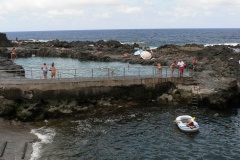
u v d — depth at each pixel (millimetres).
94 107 34031
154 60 71312
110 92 34750
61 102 32375
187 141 26109
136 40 170750
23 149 22625
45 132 27062
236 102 38062
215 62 61719
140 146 24891
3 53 82812
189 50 85500
